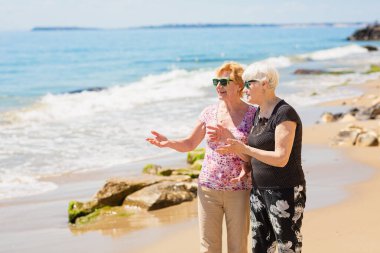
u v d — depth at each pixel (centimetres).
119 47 7312
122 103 2056
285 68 3875
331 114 1611
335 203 786
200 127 503
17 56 5394
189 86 2648
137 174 1065
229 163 471
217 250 488
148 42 9119
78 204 816
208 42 9138
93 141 1391
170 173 995
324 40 10706
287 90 2494
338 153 1150
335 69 3625
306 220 710
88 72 3844
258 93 436
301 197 436
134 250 647
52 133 1497
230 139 434
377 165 1033
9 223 788
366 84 2652
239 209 475
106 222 779
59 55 5591
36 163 1171
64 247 675
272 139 429
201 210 487
